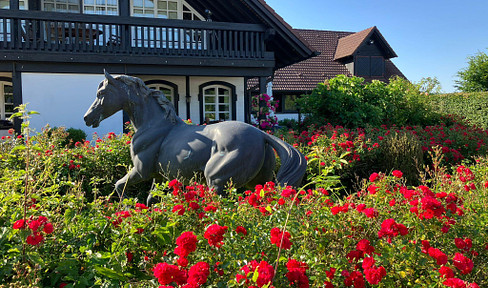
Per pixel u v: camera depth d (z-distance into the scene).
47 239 2.46
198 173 4.14
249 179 4.02
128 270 2.44
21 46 10.06
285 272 2.07
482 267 2.51
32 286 2.00
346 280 2.05
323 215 2.48
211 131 4.15
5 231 2.40
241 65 11.66
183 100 14.74
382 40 26.27
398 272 2.24
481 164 5.61
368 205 2.93
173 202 2.80
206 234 2.12
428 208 2.47
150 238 2.59
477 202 3.47
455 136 9.40
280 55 13.32
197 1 14.34
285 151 3.93
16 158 5.33
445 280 2.06
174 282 1.91
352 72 26.45
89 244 2.55
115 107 4.38
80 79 11.67
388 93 12.69
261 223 2.54
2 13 9.86
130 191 6.11
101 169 6.23
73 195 2.96
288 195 2.58
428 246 2.31
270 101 12.18
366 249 2.17
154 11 14.42
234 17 13.46
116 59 10.72
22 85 11.14
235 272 2.05
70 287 2.19
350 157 7.09
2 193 2.82
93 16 10.52
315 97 11.36
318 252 2.29
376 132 9.65
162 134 4.34
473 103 19.20
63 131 9.36
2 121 12.62
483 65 31.09
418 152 7.54
